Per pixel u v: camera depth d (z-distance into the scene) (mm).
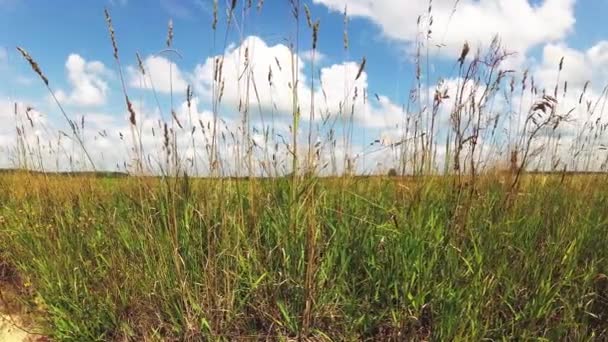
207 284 2854
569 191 3674
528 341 2561
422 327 2785
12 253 3994
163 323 2910
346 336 2758
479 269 2615
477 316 2564
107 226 3627
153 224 3244
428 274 2686
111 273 3166
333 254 3035
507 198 2990
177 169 3350
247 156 3258
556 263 2818
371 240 3008
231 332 2887
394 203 3221
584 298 2723
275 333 2893
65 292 3215
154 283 3008
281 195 3346
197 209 3211
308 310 2770
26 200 4703
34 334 3152
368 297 2889
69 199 4195
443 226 2891
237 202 3238
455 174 3076
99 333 3029
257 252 3059
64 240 3557
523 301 2717
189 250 3096
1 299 3520
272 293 2934
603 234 3164
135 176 3633
